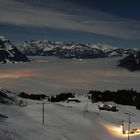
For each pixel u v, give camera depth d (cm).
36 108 12050
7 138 6756
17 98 14925
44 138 7912
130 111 18950
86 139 9456
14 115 9806
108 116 14738
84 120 11781
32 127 8588
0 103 11381
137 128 11544
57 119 10850
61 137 8606
